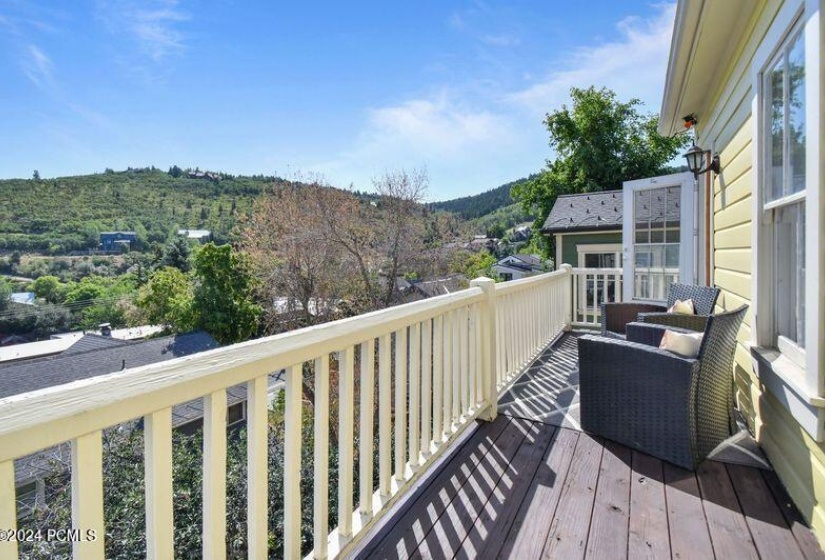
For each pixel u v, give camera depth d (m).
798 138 1.88
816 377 1.61
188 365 1.00
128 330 20.02
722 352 2.36
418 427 2.07
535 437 2.60
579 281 6.27
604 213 11.10
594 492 2.01
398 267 12.85
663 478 2.12
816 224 1.60
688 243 4.34
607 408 2.54
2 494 0.71
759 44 2.39
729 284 3.28
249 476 1.20
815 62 1.59
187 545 2.90
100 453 0.85
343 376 1.57
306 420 5.99
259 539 1.21
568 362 4.15
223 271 17.70
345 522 1.57
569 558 1.58
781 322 2.20
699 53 3.20
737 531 1.71
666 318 3.22
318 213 12.68
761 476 2.11
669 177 4.50
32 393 0.76
